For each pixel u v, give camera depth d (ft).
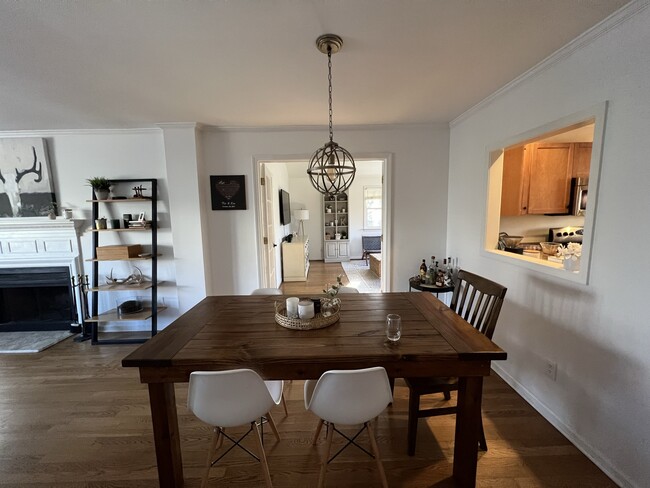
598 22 4.67
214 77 6.46
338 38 5.07
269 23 4.64
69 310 11.30
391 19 4.58
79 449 5.66
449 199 10.69
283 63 5.91
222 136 10.41
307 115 9.12
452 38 5.13
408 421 5.90
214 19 4.50
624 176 4.47
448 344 4.42
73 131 10.14
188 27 4.69
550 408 6.09
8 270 10.67
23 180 10.28
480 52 5.61
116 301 11.04
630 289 4.43
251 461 5.32
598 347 4.98
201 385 3.81
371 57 5.74
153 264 10.19
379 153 10.58
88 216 10.66
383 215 11.24
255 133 10.43
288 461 5.30
